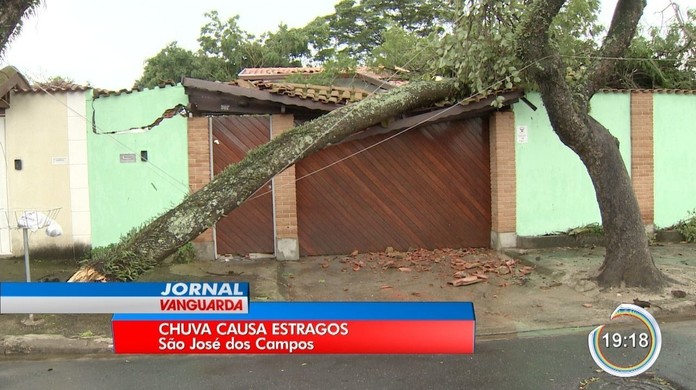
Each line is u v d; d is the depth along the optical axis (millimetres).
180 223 6301
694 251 9164
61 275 7711
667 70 11594
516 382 4391
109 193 8711
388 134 9219
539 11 6262
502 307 6461
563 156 9492
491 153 9438
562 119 6660
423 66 9383
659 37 11281
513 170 9305
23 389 4434
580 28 8484
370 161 9242
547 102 6664
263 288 7234
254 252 9000
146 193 8727
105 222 8719
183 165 8734
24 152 8594
